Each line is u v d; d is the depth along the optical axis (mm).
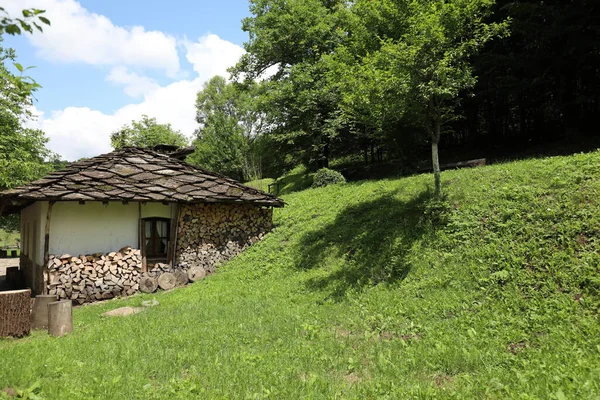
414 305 7289
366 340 6375
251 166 41062
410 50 9055
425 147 20578
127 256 12641
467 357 5266
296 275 11148
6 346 6812
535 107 19969
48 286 11414
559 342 5258
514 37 17375
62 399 4430
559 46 15078
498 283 6930
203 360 5746
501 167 11180
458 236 8742
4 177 10359
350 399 4418
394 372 5121
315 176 21391
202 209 14500
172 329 7484
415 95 9617
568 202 7758
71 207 12273
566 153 14500
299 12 24641
